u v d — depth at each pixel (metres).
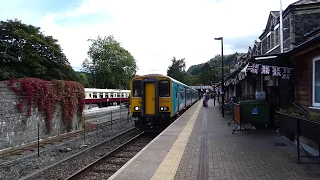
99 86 57.78
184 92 23.22
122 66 57.84
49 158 9.65
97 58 56.94
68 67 37.03
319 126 5.27
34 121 13.55
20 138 12.53
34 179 7.04
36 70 31.48
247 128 12.25
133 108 15.19
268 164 6.22
